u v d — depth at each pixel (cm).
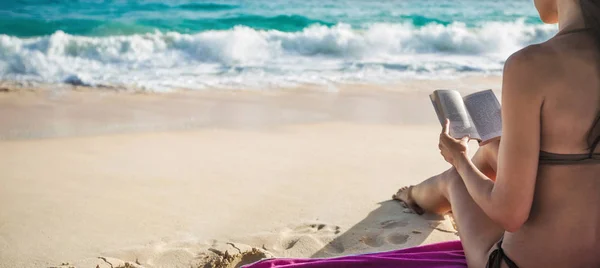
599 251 220
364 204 427
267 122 706
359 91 887
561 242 219
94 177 503
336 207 423
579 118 200
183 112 759
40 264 345
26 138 638
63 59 1076
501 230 256
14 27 1453
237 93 869
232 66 1077
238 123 702
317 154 569
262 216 411
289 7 1973
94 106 793
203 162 545
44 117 734
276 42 1213
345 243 361
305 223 396
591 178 210
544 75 198
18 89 883
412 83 949
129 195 458
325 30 1361
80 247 367
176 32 1398
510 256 233
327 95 856
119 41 1146
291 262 301
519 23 1653
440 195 365
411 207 402
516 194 211
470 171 244
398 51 1255
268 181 487
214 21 1656
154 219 410
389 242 360
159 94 863
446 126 265
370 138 632
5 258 352
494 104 269
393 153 573
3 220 407
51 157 564
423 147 596
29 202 442
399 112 761
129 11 1723
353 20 1748
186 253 349
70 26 1483
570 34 201
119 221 407
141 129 678
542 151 211
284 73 1018
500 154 214
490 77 1005
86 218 413
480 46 1277
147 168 528
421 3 2158
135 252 351
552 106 200
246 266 300
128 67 1055
